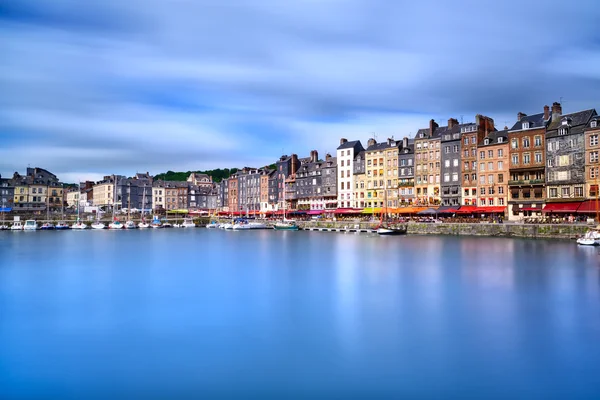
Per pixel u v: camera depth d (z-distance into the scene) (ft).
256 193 576.20
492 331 84.94
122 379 66.03
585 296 111.04
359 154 446.60
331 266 166.50
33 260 193.16
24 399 60.49
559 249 208.03
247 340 81.30
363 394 61.62
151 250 237.25
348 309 101.09
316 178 488.02
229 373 67.87
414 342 79.46
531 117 332.39
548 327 87.15
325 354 74.49
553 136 305.32
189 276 147.43
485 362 71.10
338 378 66.03
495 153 342.23
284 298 112.68
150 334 84.89
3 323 92.38
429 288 122.83
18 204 577.43
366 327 88.17
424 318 93.66
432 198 384.27
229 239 319.06
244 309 102.12
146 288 126.93
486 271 148.77
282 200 531.50
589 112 294.66
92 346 79.10
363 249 226.99
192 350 76.84
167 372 68.28
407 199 402.72
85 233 403.13
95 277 146.51
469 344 78.28
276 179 542.98
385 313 97.35
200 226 532.32
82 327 89.71
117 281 138.62
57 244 279.28
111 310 102.22
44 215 501.15
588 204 277.44
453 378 65.72
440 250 213.05
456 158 369.09
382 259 184.85
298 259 190.39
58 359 73.36
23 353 75.87
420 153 395.34
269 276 145.69
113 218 500.74
